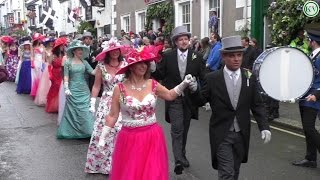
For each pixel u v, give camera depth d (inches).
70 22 1314.0
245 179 226.8
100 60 245.3
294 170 242.1
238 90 175.6
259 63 227.3
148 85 173.6
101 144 174.2
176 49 241.0
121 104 171.5
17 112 435.5
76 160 267.3
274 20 492.4
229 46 172.6
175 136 231.6
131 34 698.8
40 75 490.9
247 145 178.5
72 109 316.5
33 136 330.3
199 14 648.4
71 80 315.3
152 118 173.5
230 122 175.5
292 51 227.3
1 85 686.5
